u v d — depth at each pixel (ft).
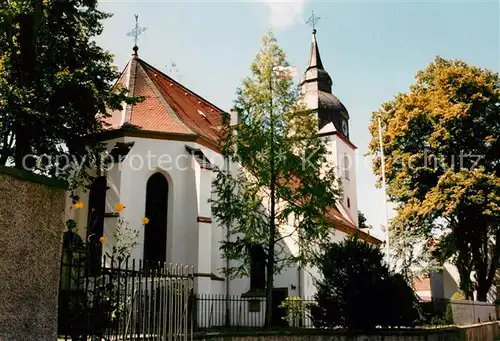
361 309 53.78
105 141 77.56
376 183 110.63
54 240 20.22
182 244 76.07
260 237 65.92
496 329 91.61
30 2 48.65
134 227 72.95
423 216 96.73
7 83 57.31
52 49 65.51
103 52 70.90
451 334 59.67
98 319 28.02
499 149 101.71
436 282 156.66
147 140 77.56
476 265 108.68
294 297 75.72
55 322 19.77
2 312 17.89
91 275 28.37
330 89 137.90
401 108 107.04
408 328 57.62
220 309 78.64
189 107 99.91
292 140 67.62
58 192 20.68
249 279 85.15
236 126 68.80
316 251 68.69
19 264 18.72
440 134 99.55
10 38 52.90
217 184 69.36
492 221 96.68
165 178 79.05
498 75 108.06
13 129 59.47
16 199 18.95
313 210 65.26
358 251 56.59
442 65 114.21
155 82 94.02
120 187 71.26
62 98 63.00
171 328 31.09
